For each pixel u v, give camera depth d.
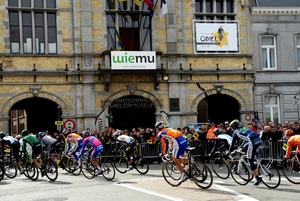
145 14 24.44
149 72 23.38
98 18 23.75
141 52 23.12
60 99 23.12
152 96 24.02
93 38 23.61
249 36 25.50
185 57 24.55
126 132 20.86
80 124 23.16
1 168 15.23
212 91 24.73
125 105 24.19
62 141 20.67
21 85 22.72
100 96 23.45
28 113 31.45
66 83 23.23
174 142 11.84
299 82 26.45
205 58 24.78
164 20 24.48
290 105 26.33
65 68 23.23
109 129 21.17
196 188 11.79
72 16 23.50
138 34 24.36
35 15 23.25
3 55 22.44
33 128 31.06
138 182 13.31
